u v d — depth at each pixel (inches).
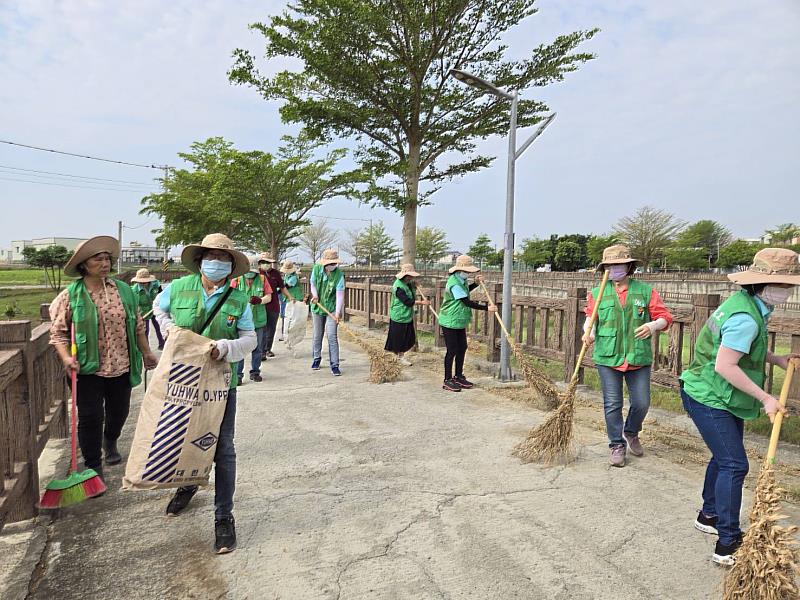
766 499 96.4
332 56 557.9
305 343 435.5
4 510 116.9
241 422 217.6
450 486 155.6
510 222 289.7
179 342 113.7
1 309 741.3
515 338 320.5
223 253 120.6
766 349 113.0
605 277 170.4
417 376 307.9
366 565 114.2
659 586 107.7
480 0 571.2
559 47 614.9
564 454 176.9
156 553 118.4
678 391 221.8
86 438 147.5
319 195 1064.8
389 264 2207.2
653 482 158.9
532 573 112.0
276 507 141.6
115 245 143.6
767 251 109.2
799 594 89.4
